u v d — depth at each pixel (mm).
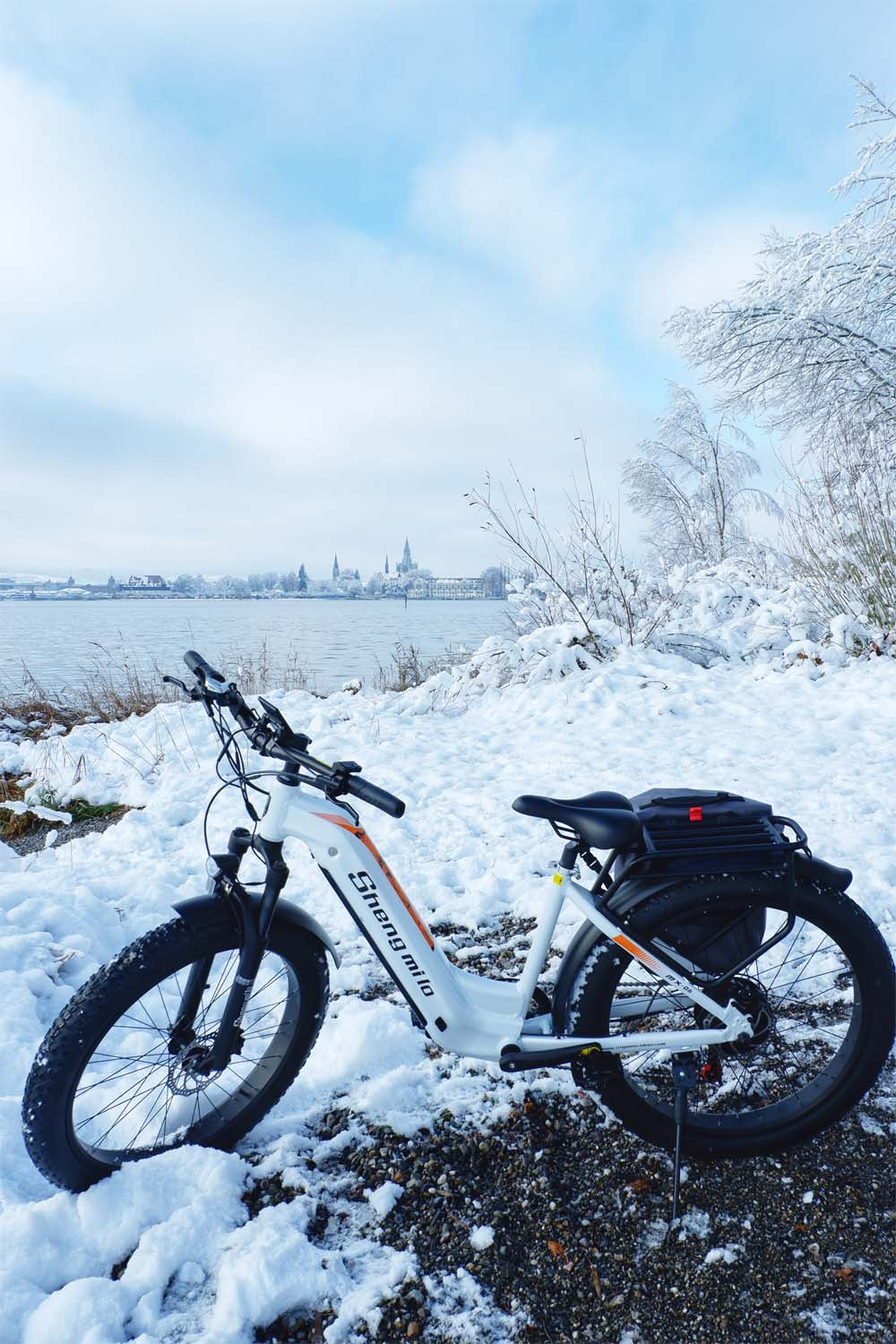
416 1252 1924
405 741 6812
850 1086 2145
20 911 3461
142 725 7875
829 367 13148
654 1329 1724
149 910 3812
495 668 8945
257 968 2086
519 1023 2145
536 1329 1728
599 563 10180
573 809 2064
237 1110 2256
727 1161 2166
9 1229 1855
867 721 6398
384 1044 2646
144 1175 2008
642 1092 2180
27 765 7113
